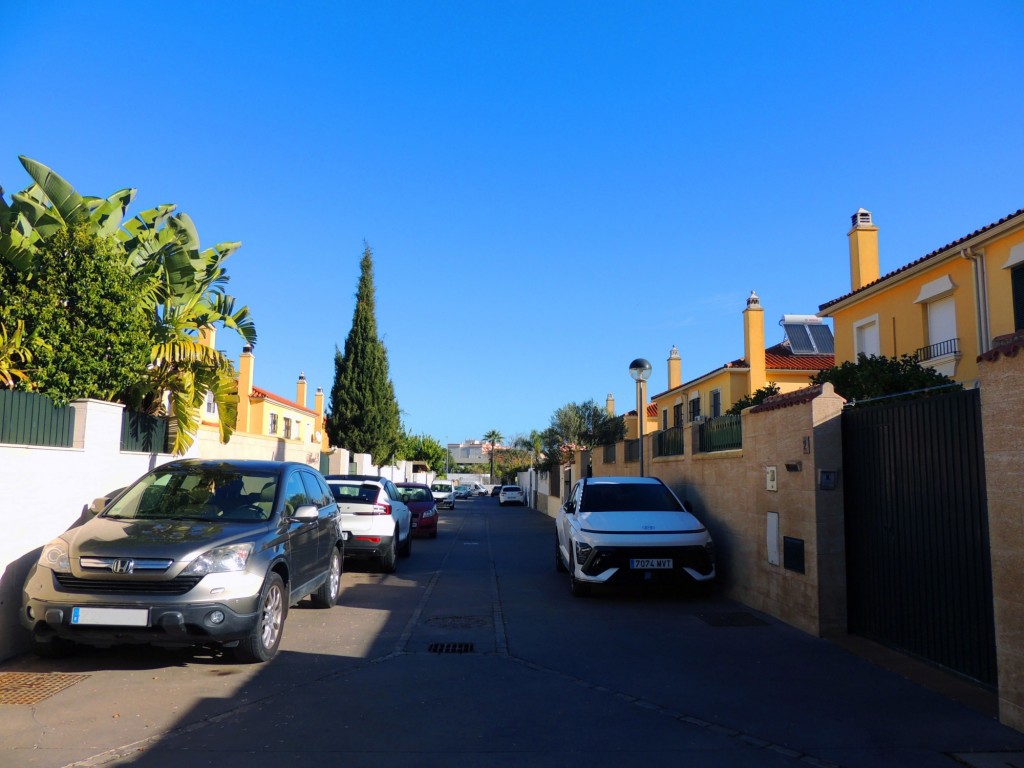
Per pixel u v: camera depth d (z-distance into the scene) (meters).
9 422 7.07
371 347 33.31
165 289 10.70
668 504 11.21
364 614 9.06
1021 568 4.75
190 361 10.75
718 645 7.32
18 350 8.41
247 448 16.86
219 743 4.63
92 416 7.83
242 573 6.32
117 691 5.66
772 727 4.96
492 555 16.62
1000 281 14.25
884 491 7.07
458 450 141.75
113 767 4.25
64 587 6.02
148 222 10.80
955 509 6.02
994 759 4.39
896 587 6.88
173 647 7.00
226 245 11.64
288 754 4.46
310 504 8.71
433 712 5.26
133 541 6.28
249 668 6.39
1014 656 4.84
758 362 25.66
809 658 6.75
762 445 9.15
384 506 13.11
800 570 8.05
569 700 5.55
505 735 4.80
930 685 5.86
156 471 7.95
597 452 23.39
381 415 33.28
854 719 5.10
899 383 10.68
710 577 9.84
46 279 8.70
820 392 7.81
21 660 6.46
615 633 7.93
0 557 6.34
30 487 6.74
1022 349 4.66
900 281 17.12
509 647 7.29
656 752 4.52
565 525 11.73
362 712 5.25
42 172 9.31
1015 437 4.79
